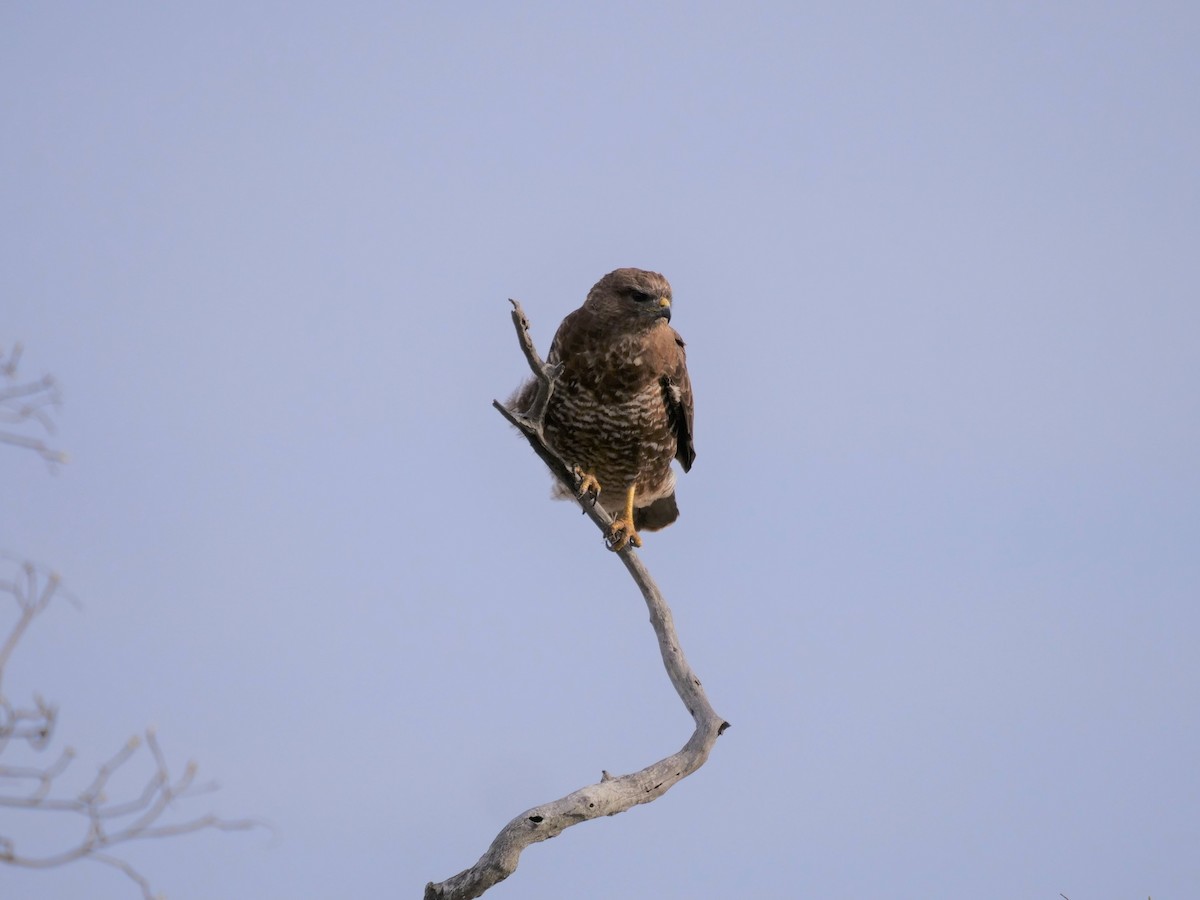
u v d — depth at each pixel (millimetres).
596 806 9609
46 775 6238
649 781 9969
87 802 6289
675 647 11148
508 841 9320
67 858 6215
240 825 6691
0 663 6184
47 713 6254
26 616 6277
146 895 6379
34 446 6867
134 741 6492
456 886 9297
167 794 6473
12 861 6125
